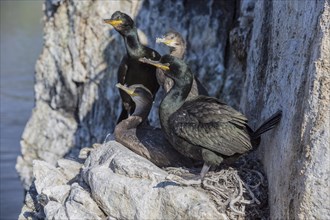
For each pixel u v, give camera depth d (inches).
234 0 473.7
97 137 488.4
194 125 322.7
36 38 840.3
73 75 494.6
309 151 272.8
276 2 358.6
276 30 350.0
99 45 485.4
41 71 508.1
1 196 559.5
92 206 326.3
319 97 274.8
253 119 369.1
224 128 320.5
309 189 270.5
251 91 376.2
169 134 333.4
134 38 395.9
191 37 476.7
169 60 334.3
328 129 271.0
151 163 335.3
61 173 375.9
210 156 321.7
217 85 472.4
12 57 789.2
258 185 322.0
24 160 513.0
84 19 488.4
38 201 352.8
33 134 511.2
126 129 357.4
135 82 401.4
